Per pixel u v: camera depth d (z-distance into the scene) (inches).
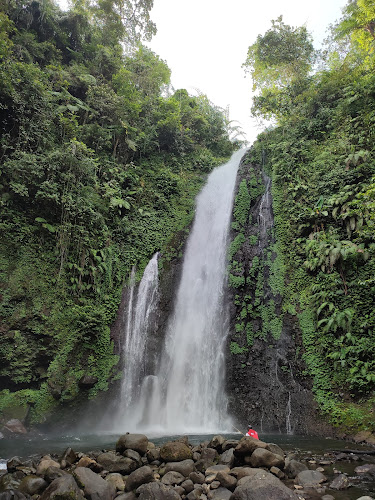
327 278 418.9
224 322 488.4
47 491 147.6
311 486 171.8
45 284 457.4
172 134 812.6
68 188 515.8
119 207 609.0
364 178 481.1
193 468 192.5
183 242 633.6
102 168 632.4
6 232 447.5
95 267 520.1
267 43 816.3
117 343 486.6
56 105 590.9
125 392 456.1
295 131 653.3
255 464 191.9
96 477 167.2
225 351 460.8
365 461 223.0
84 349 451.2
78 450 270.4
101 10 831.7
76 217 518.0
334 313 380.8
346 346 364.5
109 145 671.8
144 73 856.3
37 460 228.2
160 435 350.0
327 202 481.7
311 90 691.4
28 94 510.3
